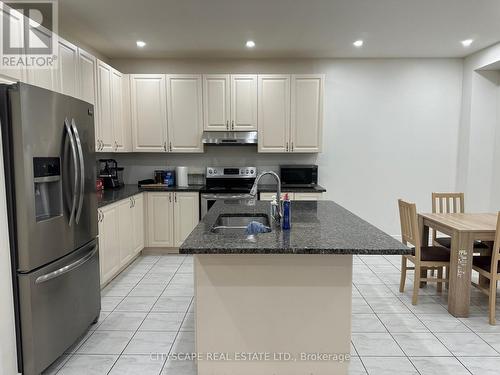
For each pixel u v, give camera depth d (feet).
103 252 10.50
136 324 8.91
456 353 7.62
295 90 14.92
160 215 14.65
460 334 8.41
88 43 13.35
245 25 11.46
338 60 15.83
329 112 16.08
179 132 15.12
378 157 16.33
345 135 16.21
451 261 9.39
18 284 6.34
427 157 16.33
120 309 9.75
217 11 10.30
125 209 12.42
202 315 6.44
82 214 8.02
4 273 6.09
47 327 6.81
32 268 6.40
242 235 6.53
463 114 15.90
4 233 6.09
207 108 14.99
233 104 14.97
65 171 7.30
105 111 12.71
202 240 6.14
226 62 15.75
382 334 8.41
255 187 7.57
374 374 6.89
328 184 16.46
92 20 10.91
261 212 8.86
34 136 6.36
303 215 8.57
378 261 14.11
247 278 6.35
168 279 12.07
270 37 12.73
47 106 6.73
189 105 14.99
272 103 14.96
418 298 10.48
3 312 6.07
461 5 9.99
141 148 15.17
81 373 6.94
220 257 6.31
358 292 10.94
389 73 15.90
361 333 8.46
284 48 14.14
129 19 10.87
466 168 15.70
